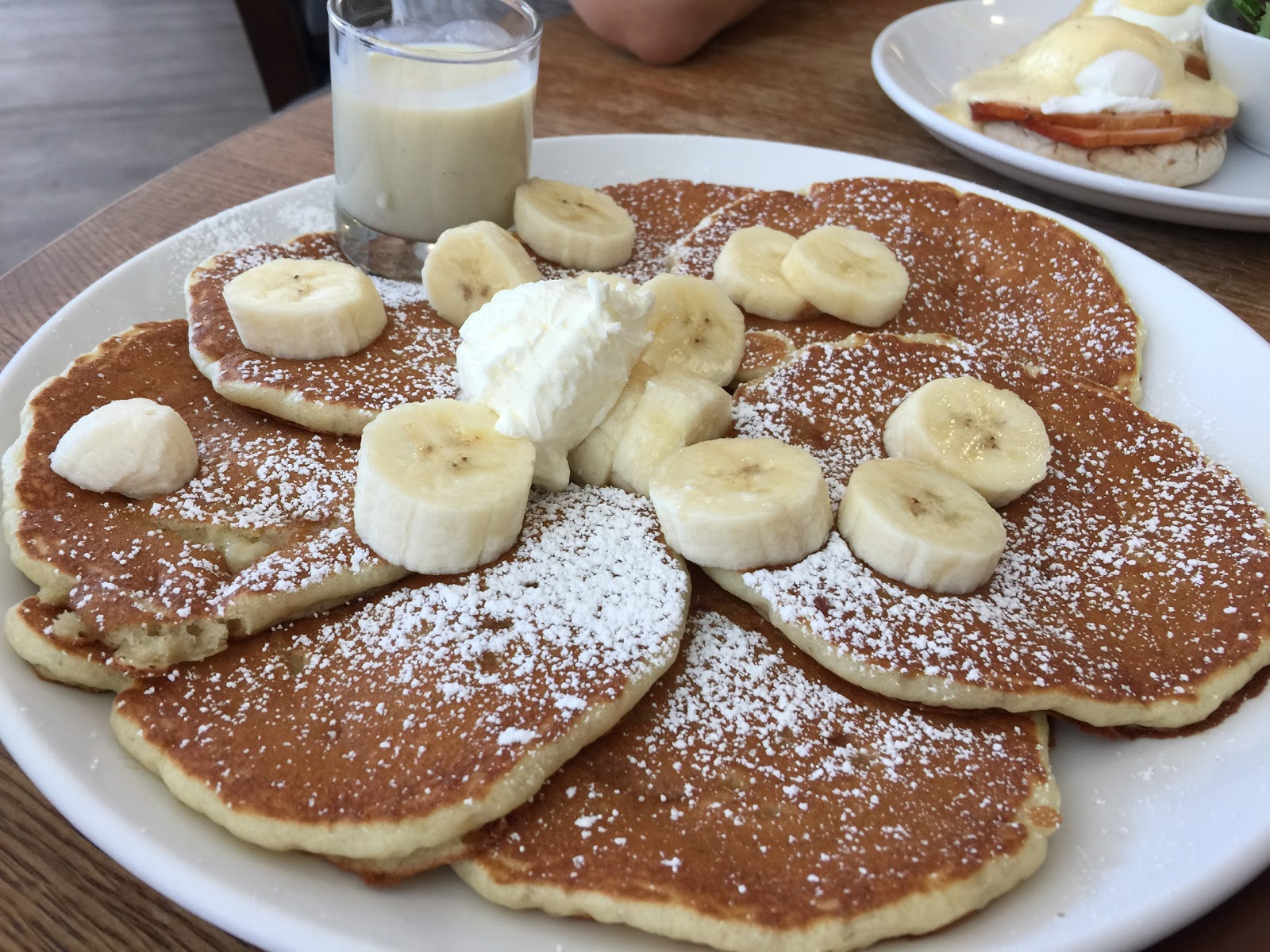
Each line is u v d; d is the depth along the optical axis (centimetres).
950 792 19
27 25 85
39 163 68
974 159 37
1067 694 20
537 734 18
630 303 22
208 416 24
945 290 31
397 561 20
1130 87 37
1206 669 21
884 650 20
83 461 21
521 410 22
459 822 17
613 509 22
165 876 16
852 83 45
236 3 53
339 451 23
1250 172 39
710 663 20
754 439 23
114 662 19
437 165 29
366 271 30
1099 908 17
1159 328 30
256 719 19
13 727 18
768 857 17
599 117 40
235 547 21
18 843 18
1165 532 23
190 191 34
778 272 29
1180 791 19
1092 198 35
